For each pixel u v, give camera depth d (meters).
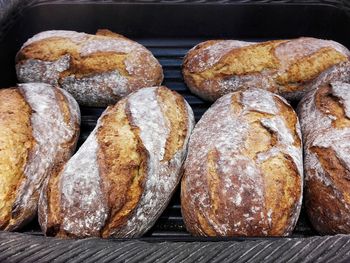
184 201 0.35
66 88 0.47
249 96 0.40
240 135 0.35
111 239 0.28
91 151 0.34
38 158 0.36
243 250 0.26
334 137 0.35
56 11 0.53
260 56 0.46
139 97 0.40
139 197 0.33
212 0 0.53
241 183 0.32
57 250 0.26
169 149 0.36
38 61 0.46
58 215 0.32
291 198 0.32
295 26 0.54
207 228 0.33
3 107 0.38
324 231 0.35
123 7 0.53
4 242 0.26
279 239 0.27
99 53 0.45
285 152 0.34
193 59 0.48
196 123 0.43
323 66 0.45
